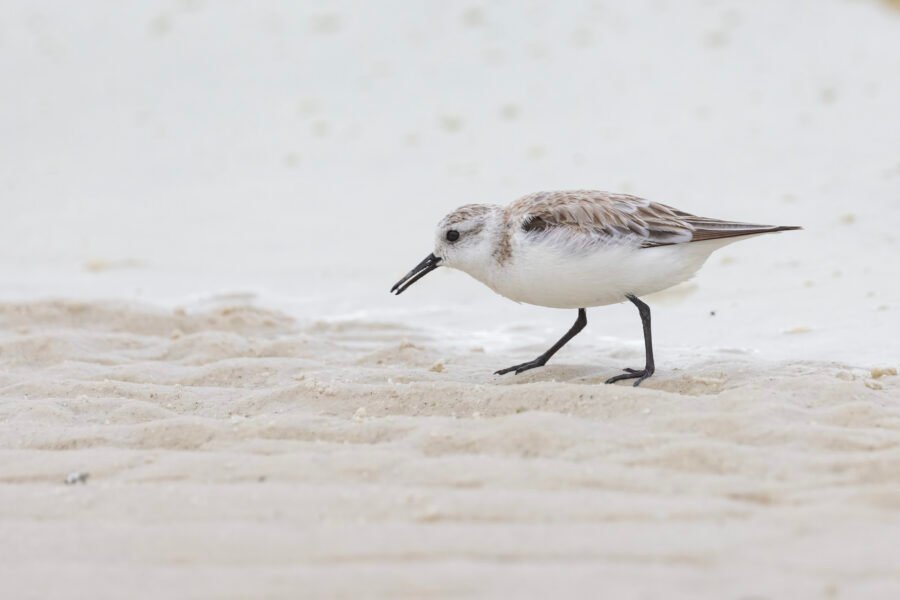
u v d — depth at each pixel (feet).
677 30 88.94
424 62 86.28
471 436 30.27
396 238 59.77
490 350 44.37
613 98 77.25
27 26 98.12
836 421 30.37
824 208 56.85
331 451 30.22
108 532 25.99
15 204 68.33
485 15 93.91
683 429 30.22
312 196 66.64
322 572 23.45
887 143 65.00
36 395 37.68
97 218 65.62
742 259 52.21
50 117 81.97
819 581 22.06
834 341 41.86
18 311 49.24
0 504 28.04
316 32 93.61
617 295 36.52
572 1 95.55
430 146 72.38
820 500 25.71
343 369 39.81
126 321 48.39
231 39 93.50
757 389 32.48
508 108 77.15
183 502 27.37
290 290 54.19
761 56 82.74
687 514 25.22
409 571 23.27
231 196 67.67
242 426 32.50
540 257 35.81
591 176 64.64
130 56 91.45
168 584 23.36
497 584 22.52
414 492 27.09
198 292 54.49
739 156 65.57
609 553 23.59
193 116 80.84
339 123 77.51
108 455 30.86
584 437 29.71
